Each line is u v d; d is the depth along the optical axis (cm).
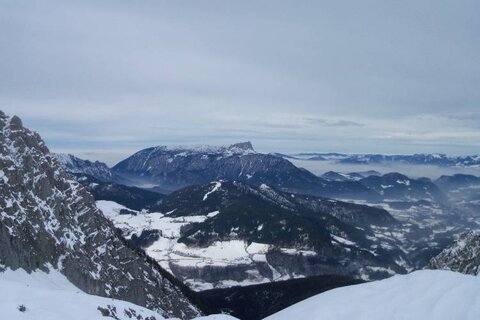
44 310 4981
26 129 12244
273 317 4944
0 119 11488
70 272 10194
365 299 4716
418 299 4553
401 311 4384
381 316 4359
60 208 11481
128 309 6300
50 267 9825
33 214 10225
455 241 17225
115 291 11481
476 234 16512
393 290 4816
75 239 11406
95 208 13688
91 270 11081
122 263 13125
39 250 9788
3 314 4634
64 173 13000
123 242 15612
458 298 4444
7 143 11219
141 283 13325
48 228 10469
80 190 13362
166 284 16038
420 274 5100
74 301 5584
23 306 4891
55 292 5700
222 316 6450
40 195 11050
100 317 5194
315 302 4903
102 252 12169
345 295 4894
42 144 12662
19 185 10500
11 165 10650
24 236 9575
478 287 4634
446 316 4228
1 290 5216
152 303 13088
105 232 13338
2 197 9769
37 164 11631
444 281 4834
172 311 13950
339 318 4441
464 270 15388
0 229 9038
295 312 4791
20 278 8650
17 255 9069
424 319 4244
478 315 4147
